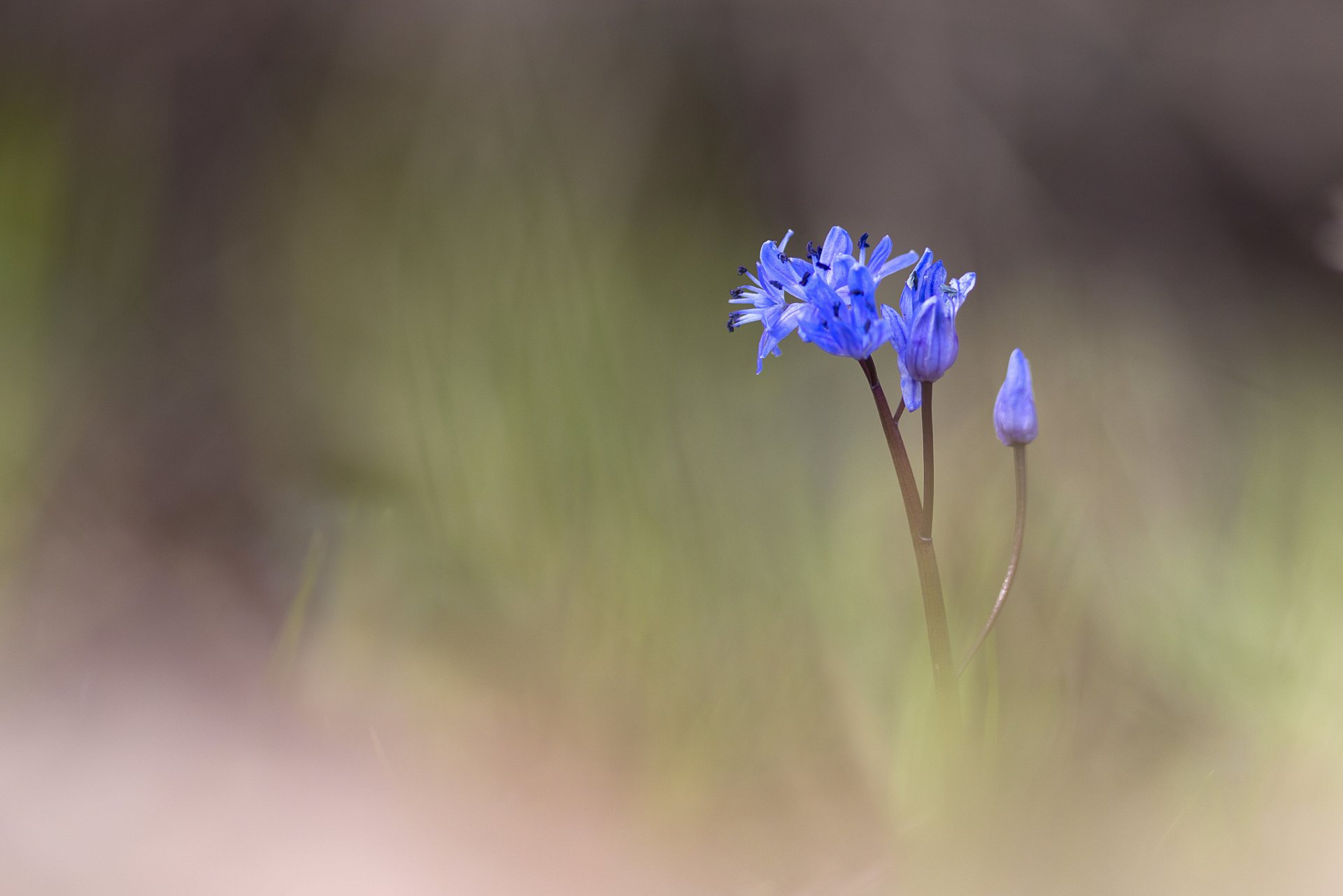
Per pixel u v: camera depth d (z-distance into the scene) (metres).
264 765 0.67
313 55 1.28
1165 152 1.52
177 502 0.75
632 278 0.99
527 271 0.77
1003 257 1.38
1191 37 1.55
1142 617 0.71
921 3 1.51
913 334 0.65
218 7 1.24
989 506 0.74
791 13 1.50
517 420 0.73
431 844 0.66
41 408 0.76
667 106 1.41
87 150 1.04
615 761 0.68
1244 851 0.65
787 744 0.68
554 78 1.28
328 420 0.81
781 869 0.66
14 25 1.10
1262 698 0.69
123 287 0.94
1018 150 1.50
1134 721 0.69
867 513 0.75
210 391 0.85
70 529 0.74
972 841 0.65
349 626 0.70
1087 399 0.92
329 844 0.66
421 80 1.26
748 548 0.72
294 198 1.14
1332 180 1.46
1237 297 1.37
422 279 0.88
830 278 0.65
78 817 0.66
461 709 0.69
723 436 0.79
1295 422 0.91
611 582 0.70
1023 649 0.70
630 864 0.66
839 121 1.50
